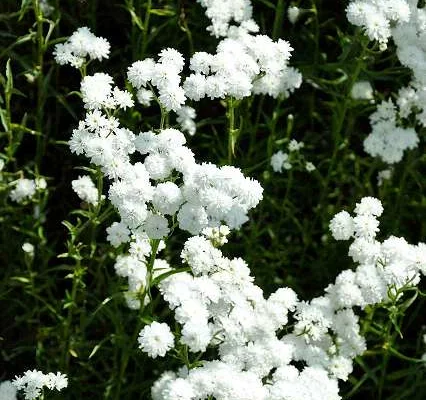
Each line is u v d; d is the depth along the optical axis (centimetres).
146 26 95
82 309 93
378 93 99
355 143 105
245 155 101
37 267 98
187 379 82
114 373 93
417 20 96
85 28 90
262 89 94
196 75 87
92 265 98
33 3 93
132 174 83
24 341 97
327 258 101
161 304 98
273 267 99
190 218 83
